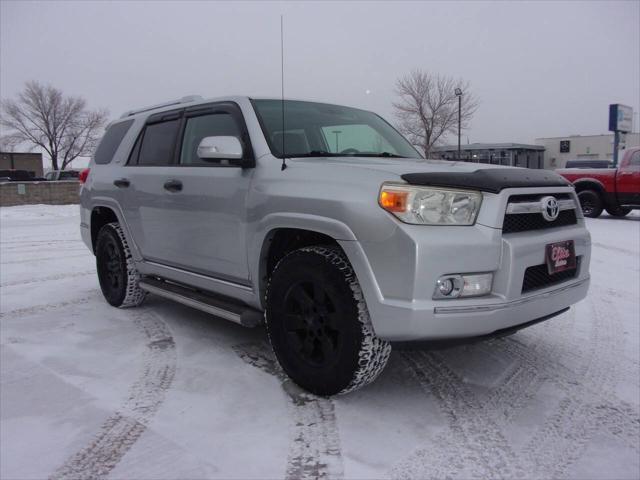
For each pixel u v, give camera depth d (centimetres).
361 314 261
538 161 4153
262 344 382
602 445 246
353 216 258
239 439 250
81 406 285
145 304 498
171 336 401
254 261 319
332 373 275
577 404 288
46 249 882
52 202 2156
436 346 260
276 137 337
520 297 265
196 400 291
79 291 557
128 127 479
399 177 255
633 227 1125
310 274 279
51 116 5378
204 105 385
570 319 448
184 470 225
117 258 474
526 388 307
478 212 259
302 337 296
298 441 247
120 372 331
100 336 402
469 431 258
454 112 3238
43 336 403
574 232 306
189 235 372
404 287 245
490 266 255
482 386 309
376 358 265
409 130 3344
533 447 244
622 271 662
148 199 412
